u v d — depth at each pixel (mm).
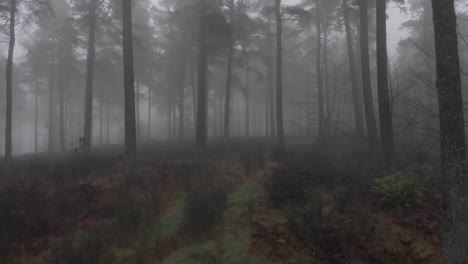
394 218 5797
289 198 6699
